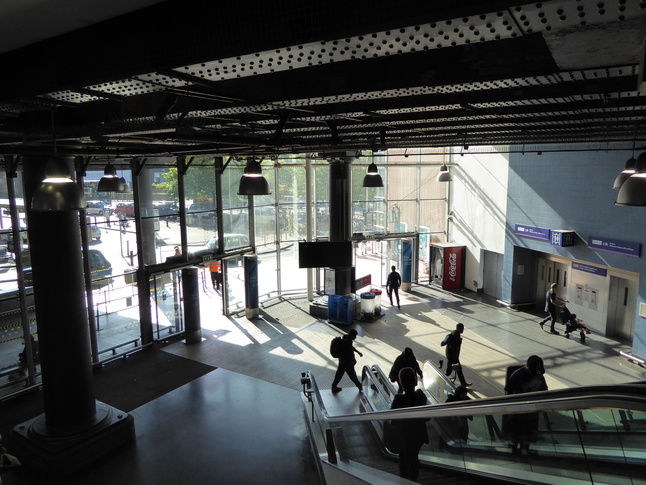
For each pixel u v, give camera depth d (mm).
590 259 13188
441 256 18797
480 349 12547
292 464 7750
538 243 14805
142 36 2900
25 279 10227
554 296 13664
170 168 13406
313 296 18031
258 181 6762
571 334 13648
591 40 2209
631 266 11977
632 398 2418
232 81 3594
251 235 16422
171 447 8266
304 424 8984
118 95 3686
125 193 12258
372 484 5691
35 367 10570
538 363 7293
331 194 15281
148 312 12812
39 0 2691
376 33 2166
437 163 19203
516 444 3986
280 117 4812
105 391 10414
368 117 5449
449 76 3047
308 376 9297
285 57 2566
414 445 5391
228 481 7344
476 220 17984
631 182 5098
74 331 7656
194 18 2643
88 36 3186
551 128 6355
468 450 4613
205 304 16688
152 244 13141
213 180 14914
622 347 12500
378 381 9086
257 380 10891
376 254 19922
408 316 15531
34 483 7305
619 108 4672
